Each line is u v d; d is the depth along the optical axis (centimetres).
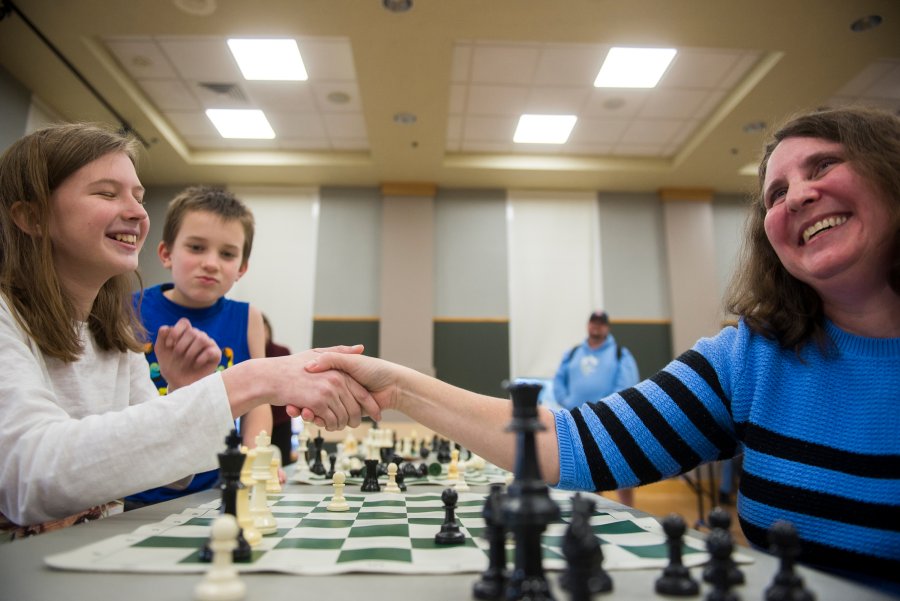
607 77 579
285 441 295
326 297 775
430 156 711
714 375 120
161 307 209
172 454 91
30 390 94
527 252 798
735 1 453
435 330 768
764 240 124
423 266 770
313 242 789
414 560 75
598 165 754
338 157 742
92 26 487
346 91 609
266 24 482
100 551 77
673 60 550
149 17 476
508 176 773
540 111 646
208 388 100
